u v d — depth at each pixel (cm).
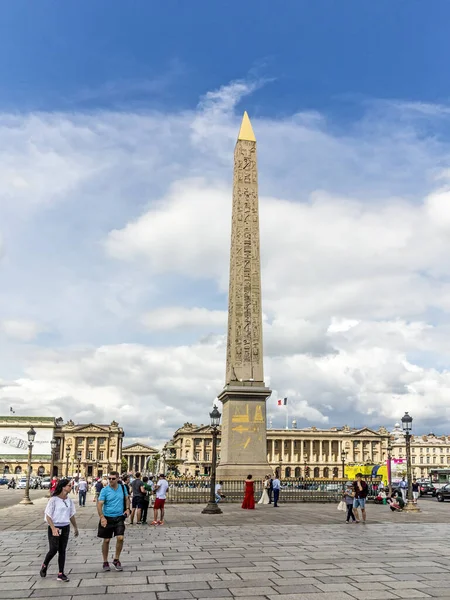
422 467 19325
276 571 1373
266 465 3969
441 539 2034
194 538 2030
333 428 18888
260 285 4178
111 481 1416
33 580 1272
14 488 9694
